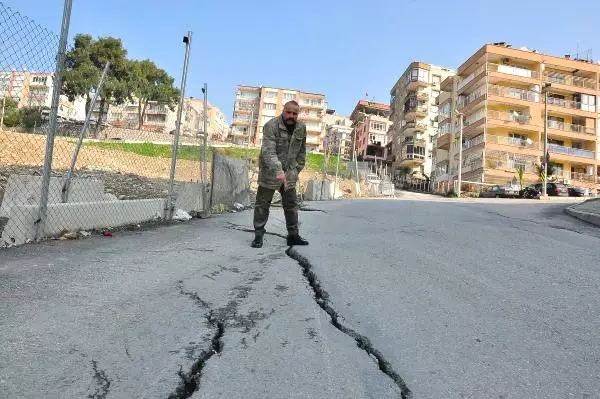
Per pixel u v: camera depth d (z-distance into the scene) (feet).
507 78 159.22
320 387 7.58
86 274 13.16
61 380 7.35
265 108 321.93
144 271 13.97
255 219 18.94
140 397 7.04
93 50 175.94
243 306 11.34
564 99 166.40
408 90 240.73
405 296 12.51
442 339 9.70
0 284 11.64
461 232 24.76
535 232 26.22
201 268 14.79
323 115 330.34
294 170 19.11
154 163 76.23
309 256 17.15
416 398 7.42
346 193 99.25
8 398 6.74
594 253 19.90
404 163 234.99
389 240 21.40
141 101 219.41
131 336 9.17
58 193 20.99
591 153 162.20
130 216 22.98
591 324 10.80
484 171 151.43
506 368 8.50
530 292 13.25
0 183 31.94
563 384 7.99
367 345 9.36
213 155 32.99
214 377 7.77
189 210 29.17
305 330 9.96
